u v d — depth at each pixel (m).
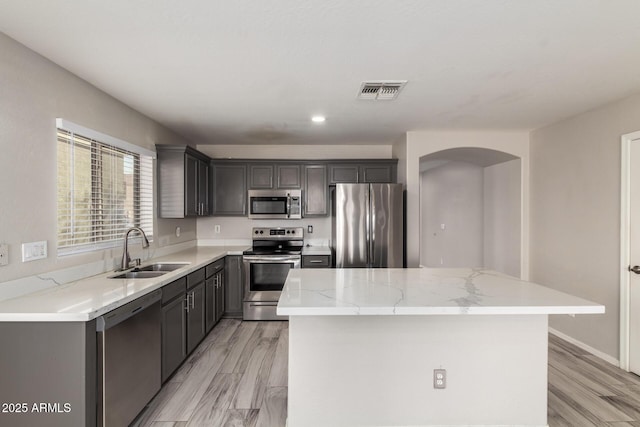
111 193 2.88
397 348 2.00
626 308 2.85
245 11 1.62
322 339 1.99
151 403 2.35
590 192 3.22
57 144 2.21
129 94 2.76
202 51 2.02
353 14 1.64
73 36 1.84
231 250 4.43
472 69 2.29
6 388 1.64
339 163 4.65
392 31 1.80
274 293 4.18
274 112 3.28
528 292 1.97
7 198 1.85
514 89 2.67
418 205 4.14
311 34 1.83
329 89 2.66
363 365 2.00
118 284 2.24
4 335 1.64
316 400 2.00
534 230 4.05
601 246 3.10
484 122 3.66
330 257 4.23
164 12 1.62
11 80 1.87
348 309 1.66
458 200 6.28
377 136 4.38
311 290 2.02
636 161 2.78
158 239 3.68
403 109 3.20
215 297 3.80
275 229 4.79
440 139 4.14
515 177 4.35
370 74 2.38
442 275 2.50
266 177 4.64
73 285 2.21
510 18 1.68
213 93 2.75
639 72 2.34
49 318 1.60
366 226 3.99
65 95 2.28
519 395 2.02
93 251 2.57
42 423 1.64
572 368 2.90
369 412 2.01
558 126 3.64
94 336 1.69
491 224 5.23
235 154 4.94
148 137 3.46
